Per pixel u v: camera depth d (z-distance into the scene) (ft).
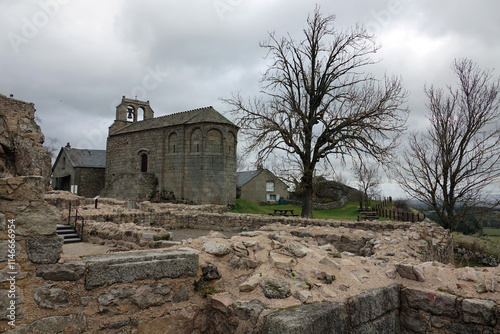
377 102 66.90
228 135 105.60
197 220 57.31
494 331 11.85
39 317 10.18
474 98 51.88
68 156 151.64
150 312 12.19
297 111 70.03
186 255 13.39
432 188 53.06
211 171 102.01
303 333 10.30
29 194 10.51
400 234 31.32
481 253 58.59
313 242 20.29
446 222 52.31
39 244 10.49
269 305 12.21
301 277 14.10
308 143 70.03
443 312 13.29
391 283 14.99
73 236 37.91
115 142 129.80
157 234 31.30
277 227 35.65
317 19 74.43
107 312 11.33
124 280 11.76
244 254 15.30
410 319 14.34
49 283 10.47
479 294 12.98
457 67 53.72
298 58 74.95
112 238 34.40
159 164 111.34
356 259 17.71
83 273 11.04
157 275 12.47
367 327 13.02
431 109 55.21
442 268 15.64
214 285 14.05
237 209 104.63
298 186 71.51
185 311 13.00
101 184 151.12
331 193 136.87
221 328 12.82
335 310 11.86
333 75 74.69
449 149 52.80
